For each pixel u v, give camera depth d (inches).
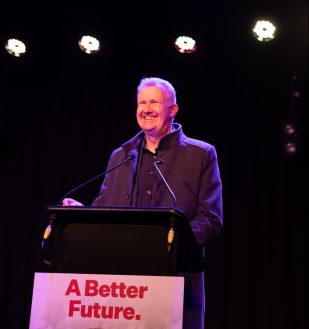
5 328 254.7
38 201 265.4
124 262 92.5
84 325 85.0
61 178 266.4
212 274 246.4
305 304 239.1
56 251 94.0
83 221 94.7
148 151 126.0
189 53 248.8
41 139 271.9
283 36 248.8
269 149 256.1
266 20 232.7
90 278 86.7
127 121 269.0
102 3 249.4
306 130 252.8
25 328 254.1
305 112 253.9
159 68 268.1
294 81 246.7
